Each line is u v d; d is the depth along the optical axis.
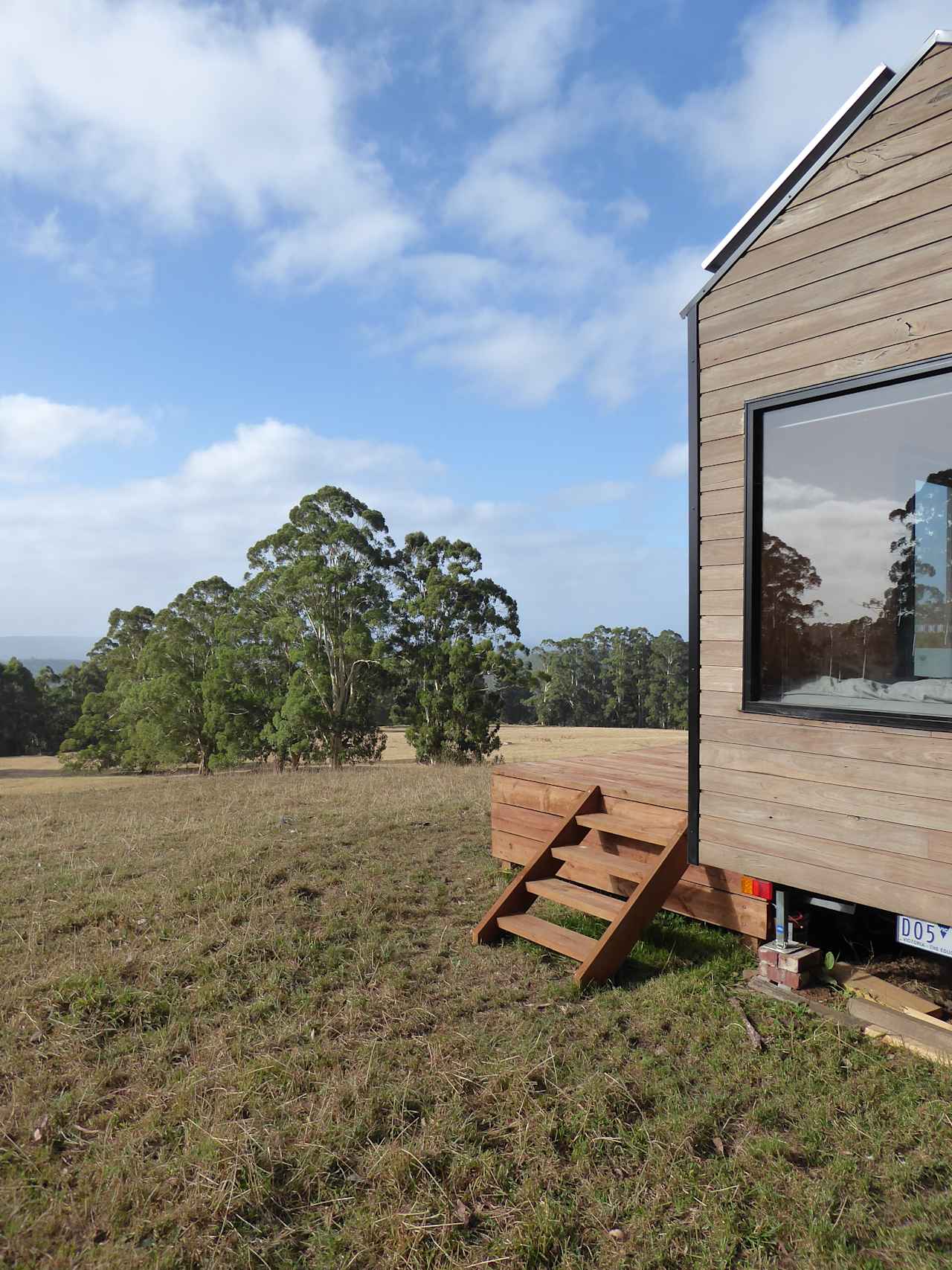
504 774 6.34
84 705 48.78
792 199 3.76
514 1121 2.97
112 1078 3.35
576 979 4.11
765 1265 2.28
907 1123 2.89
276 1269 2.32
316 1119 3.00
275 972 4.34
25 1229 2.46
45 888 6.07
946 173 3.22
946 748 3.25
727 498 4.08
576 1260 2.31
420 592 33.62
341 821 8.40
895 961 4.41
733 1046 3.50
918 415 3.37
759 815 3.95
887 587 3.54
